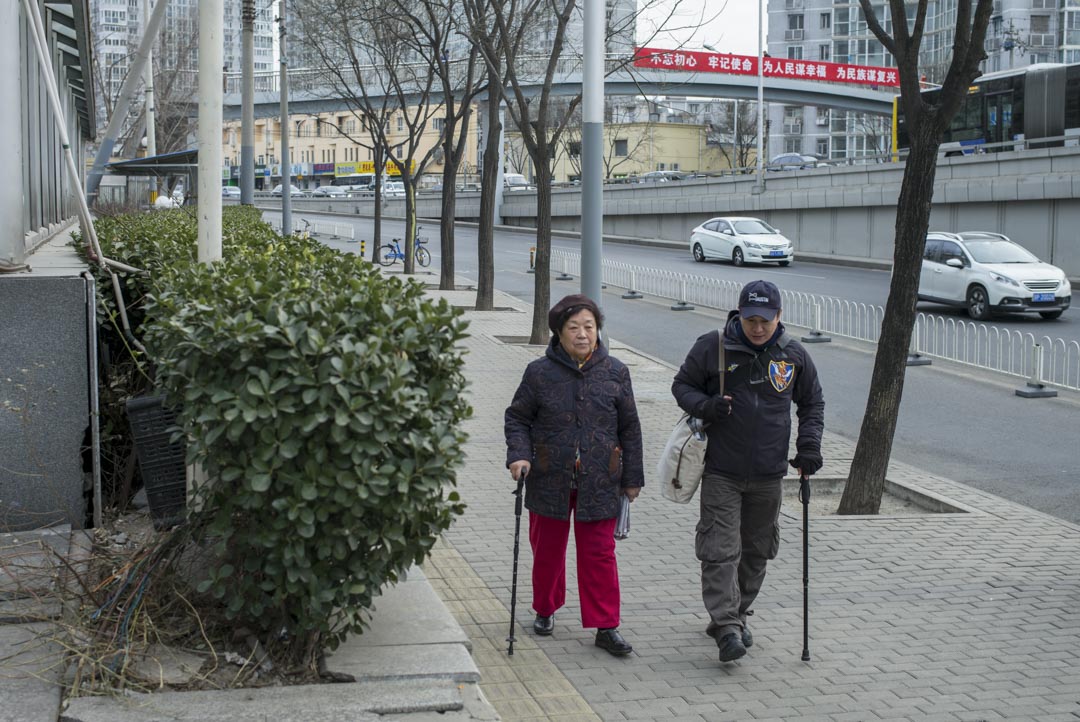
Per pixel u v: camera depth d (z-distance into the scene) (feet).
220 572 14.16
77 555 17.52
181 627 15.21
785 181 147.13
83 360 19.74
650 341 64.13
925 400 46.85
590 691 16.61
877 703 16.44
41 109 39.11
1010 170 110.73
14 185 21.54
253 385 13.46
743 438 17.97
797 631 19.53
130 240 26.55
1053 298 70.23
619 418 18.52
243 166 82.17
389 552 14.21
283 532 13.89
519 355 54.85
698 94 206.18
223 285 15.43
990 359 56.65
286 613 14.61
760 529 18.60
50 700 13.14
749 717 15.83
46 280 19.53
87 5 38.47
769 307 17.78
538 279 58.85
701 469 18.10
